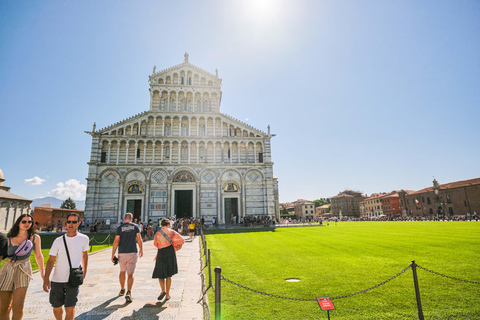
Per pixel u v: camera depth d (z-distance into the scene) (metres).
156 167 48.31
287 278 12.91
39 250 7.38
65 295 6.83
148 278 13.05
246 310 9.21
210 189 49.34
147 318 8.10
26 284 6.95
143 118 50.38
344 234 32.28
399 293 10.73
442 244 21.45
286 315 8.83
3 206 57.38
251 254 19.55
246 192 50.34
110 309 8.81
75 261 6.98
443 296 10.34
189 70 54.78
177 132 51.22
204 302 9.07
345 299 10.24
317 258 17.55
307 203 168.38
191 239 30.69
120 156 48.19
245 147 52.28
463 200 92.69
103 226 44.31
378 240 25.39
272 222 49.22
